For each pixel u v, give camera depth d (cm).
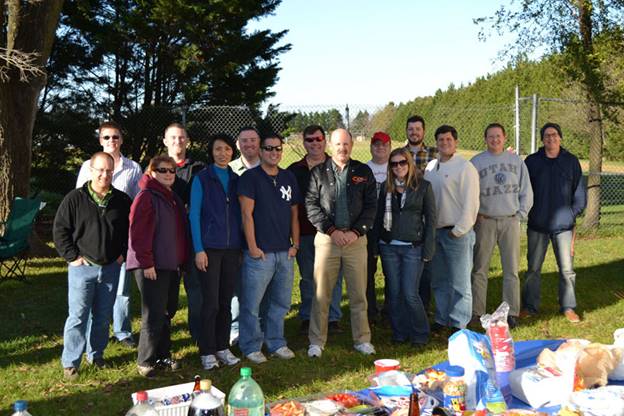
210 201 450
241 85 1803
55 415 383
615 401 231
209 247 446
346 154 481
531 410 247
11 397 412
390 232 504
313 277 545
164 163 432
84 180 498
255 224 466
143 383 436
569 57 1128
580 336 540
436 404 255
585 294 696
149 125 1517
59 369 466
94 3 1670
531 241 603
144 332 441
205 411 229
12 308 664
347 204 480
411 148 605
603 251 992
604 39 1102
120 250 434
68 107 1605
